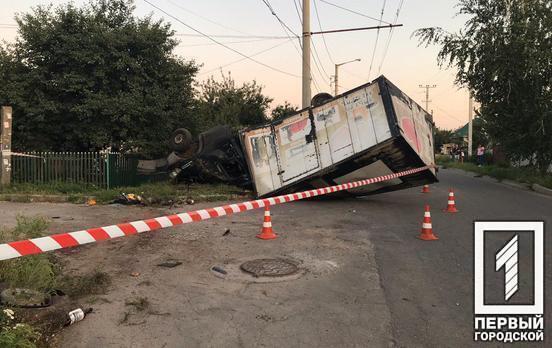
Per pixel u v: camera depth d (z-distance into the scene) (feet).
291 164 43.06
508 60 65.31
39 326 13.33
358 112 41.14
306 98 66.39
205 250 23.36
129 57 57.36
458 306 16.08
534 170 72.28
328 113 42.27
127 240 25.31
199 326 14.10
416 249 24.31
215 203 42.78
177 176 53.78
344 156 41.11
